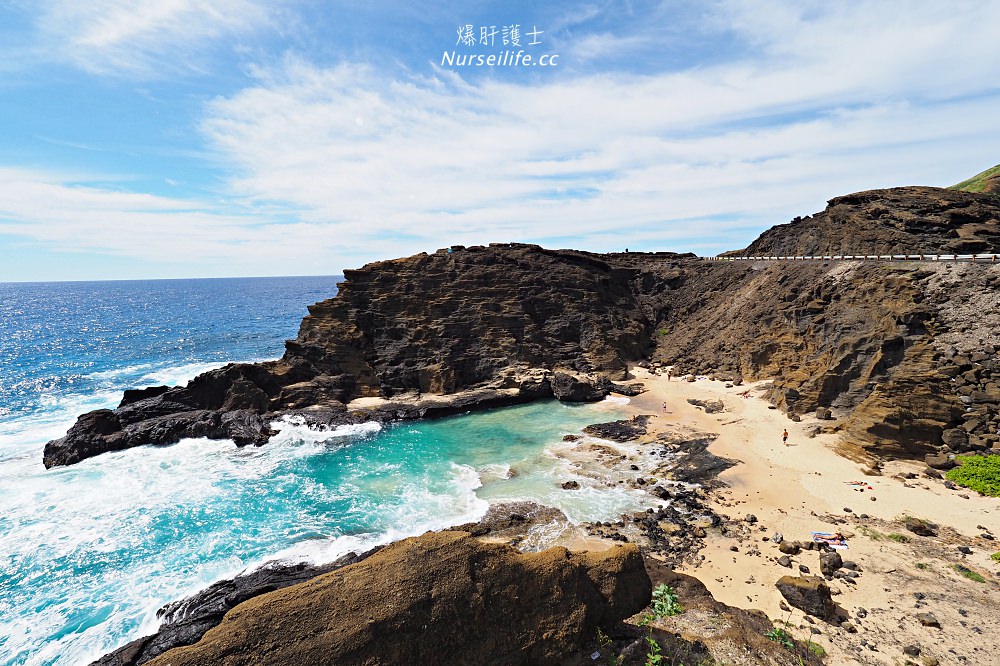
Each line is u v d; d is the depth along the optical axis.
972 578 23.88
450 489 36.94
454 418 54.69
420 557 17.84
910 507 30.44
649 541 29.17
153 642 21.80
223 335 119.56
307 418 52.06
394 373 61.41
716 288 80.81
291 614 15.78
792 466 37.56
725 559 26.92
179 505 34.78
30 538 30.58
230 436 47.75
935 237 58.16
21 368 82.12
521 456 43.22
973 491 31.36
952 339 39.41
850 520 29.80
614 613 19.70
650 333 80.50
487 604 17.50
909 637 20.34
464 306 68.06
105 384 71.56
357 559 28.05
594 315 74.25
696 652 18.17
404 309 66.38
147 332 125.19
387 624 16.06
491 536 30.25
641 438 46.16
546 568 18.97
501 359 64.81
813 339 52.22
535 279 75.06
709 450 42.19
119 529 31.62
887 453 36.62
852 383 43.78
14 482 38.44
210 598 24.86
